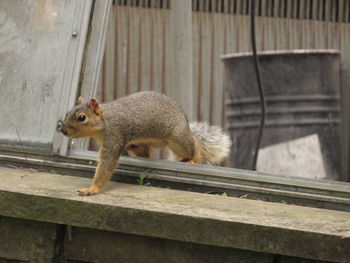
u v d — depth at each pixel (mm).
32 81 8891
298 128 12906
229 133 13375
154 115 9180
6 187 7227
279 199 8133
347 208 7973
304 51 12812
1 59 9047
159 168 8508
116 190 7879
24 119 8773
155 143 9578
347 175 14312
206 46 13828
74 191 7520
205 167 8469
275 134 12945
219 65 13867
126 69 13484
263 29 13992
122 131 8766
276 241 6562
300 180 8250
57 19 9070
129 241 7027
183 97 11109
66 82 8805
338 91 13188
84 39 9031
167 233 6754
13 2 9258
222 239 6660
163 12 13609
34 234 7137
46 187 7566
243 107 13117
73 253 7129
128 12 13500
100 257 7078
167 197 7621
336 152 13180
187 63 11141
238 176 8312
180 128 9547
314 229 6598
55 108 8734
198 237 6699
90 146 12781
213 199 7723
